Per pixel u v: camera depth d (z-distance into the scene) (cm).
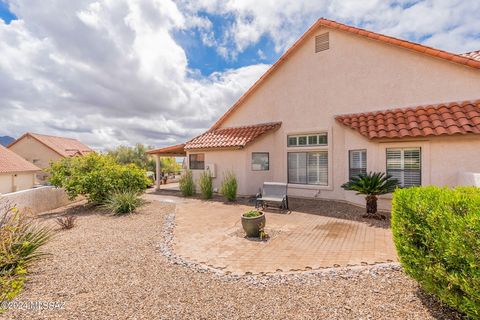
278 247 612
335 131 1223
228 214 1007
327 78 1255
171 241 674
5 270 418
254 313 333
